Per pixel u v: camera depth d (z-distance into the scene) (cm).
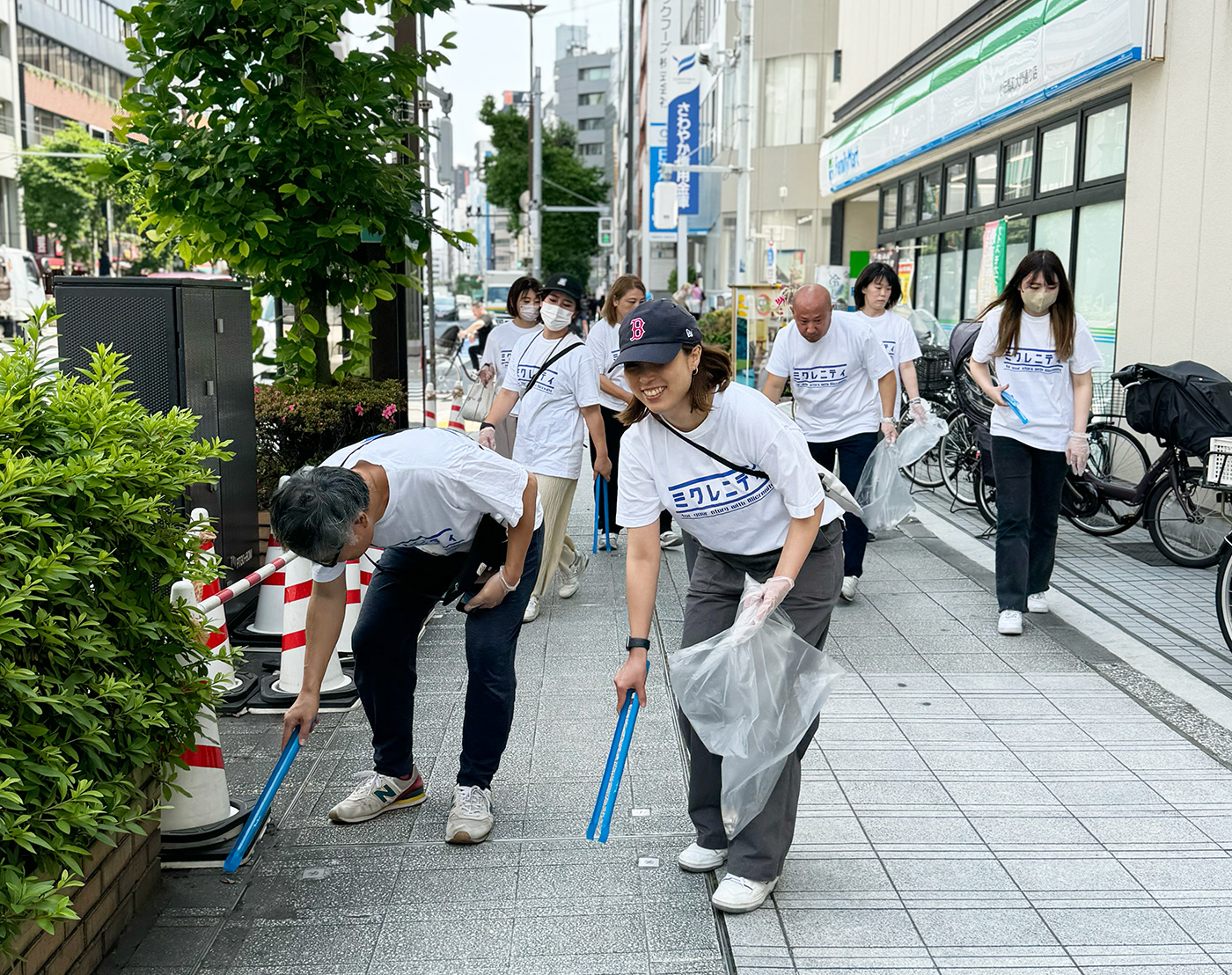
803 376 619
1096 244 974
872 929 307
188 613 319
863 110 1725
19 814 234
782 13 2920
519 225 6412
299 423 671
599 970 292
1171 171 821
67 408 296
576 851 354
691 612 332
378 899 327
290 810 384
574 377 594
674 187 2902
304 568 474
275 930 311
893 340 711
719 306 3416
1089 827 365
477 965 294
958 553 761
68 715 254
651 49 2911
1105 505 769
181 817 350
